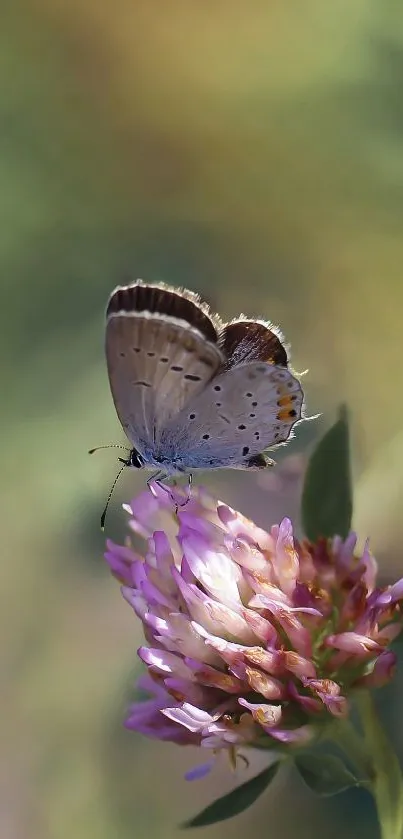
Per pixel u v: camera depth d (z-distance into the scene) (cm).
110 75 26
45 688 25
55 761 25
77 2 26
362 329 25
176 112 26
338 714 19
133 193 26
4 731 25
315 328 25
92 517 25
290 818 24
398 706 22
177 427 20
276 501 22
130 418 20
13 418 25
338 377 25
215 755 19
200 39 25
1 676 25
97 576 25
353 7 24
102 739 25
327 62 24
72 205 26
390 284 25
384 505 21
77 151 26
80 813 25
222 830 24
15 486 25
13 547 25
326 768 19
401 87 24
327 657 19
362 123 24
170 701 19
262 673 19
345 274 25
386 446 21
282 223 25
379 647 19
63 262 26
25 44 27
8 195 26
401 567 21
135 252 26
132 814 24
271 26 25
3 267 26
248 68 25
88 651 25
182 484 20
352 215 25
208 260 26
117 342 20
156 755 25
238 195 25
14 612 25
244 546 19
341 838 23
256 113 25
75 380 26
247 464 20
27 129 26
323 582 19
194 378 20
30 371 26
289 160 25
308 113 25
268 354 20
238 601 19
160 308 20
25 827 25
